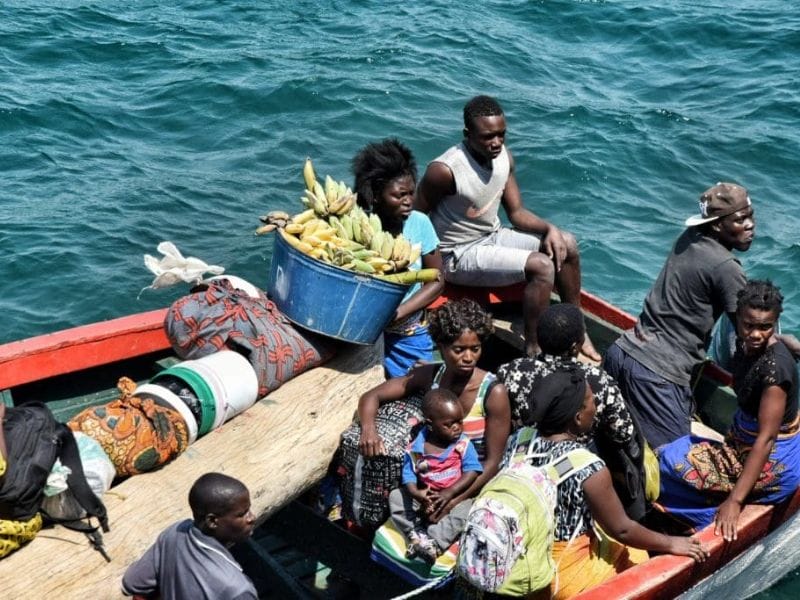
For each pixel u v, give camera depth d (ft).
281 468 16.85
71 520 14.99
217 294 18.86
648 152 41.63
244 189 36.27
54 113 40.27
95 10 52.75
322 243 18.69
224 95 43.16
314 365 19.25
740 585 19.30
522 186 38.68
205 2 55.98
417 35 52.34
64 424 15.31
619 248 35.12
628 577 16.24
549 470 15.46
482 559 14.61
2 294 29.48
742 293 17.34
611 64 51.67
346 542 17.84
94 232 32.53
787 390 17.48
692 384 21.59
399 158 19.48
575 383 15.62
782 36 54.44
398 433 17.03
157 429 16.26
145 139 39.70
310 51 48.70
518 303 24.41
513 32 54.54
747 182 40.45
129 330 20.25
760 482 18.34
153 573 13.89
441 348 16.60
